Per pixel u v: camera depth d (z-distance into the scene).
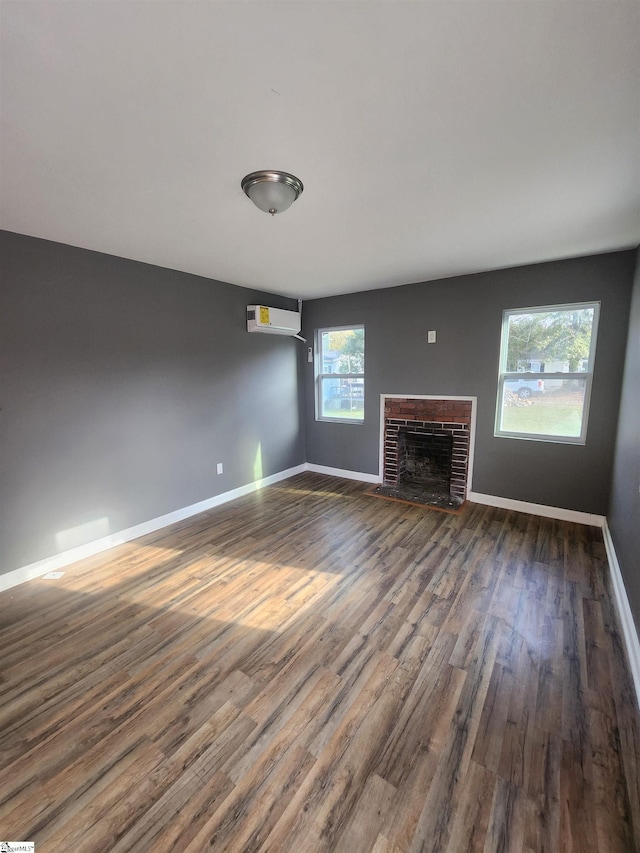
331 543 3.16
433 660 1.91
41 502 2.75
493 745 1.48
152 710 1.65
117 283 3.06
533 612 2.25
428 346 4.07
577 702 1.66
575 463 3.40
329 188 1.90
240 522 3.62
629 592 2.11
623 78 1.18
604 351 3.15
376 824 1.23
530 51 1.08
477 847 1.17
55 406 2.78
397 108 1.32
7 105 1.26
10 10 0.93
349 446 4.90
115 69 1.12
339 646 2.01
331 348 4.94
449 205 2.12
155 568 2.82
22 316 2.57
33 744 1.51
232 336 4.10
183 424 3.68
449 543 3.11
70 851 1.17
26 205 2.07
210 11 0.94
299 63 1.11
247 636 2.09
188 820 1.25
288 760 1.43
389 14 0.96
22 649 2.02
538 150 1.59
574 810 1.26
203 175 1.76
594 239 2.70
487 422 3.81
